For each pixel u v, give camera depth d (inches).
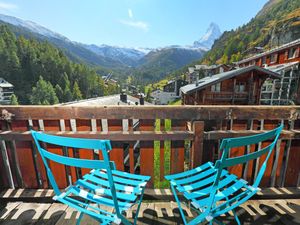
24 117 65.4
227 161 39.6
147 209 68.3
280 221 62.6
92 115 66.1
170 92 1765.5
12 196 70.3
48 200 71.1
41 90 1856.5
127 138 67.4
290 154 75.0
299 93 623.8
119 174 59.1
